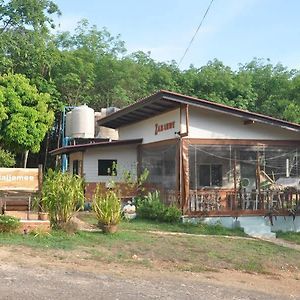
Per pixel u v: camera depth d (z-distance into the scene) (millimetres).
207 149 16250
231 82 35156
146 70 36594
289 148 17156
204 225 15219
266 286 8258
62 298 6148
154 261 9719
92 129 24906
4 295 6102
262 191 16250
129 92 34625
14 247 9633
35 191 11984
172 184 16516
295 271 9906
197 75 36375
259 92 37000
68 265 8508
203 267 9492
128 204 17125
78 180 12484
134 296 6523
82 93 32781
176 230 14242
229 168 16938
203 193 15953
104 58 34844
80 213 16578
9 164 22797
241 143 16641
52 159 30578
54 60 30359
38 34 29469
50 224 11445
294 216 16203
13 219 10977
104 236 11656
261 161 16859
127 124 21656
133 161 20016
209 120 16422
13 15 29141
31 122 20953
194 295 6895
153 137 18547
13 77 21250
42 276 7410
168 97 15445
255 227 15430
